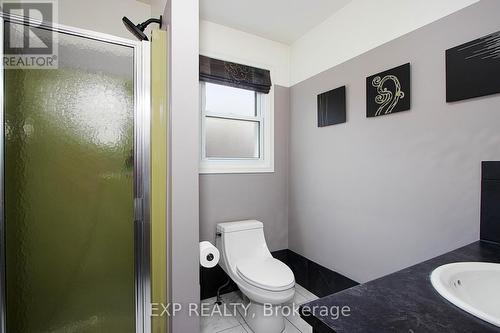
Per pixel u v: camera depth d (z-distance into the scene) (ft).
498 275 2.68
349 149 5.77
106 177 3.95
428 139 4.33
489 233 3.58
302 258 7.16
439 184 4.19
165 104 4.20
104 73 3.92
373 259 5.26
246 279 4.98
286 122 7.72
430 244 4.32
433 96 4.24
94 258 3.89
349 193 5.78
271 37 7.21
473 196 3.78
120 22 5.49
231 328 5.34
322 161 6.51
